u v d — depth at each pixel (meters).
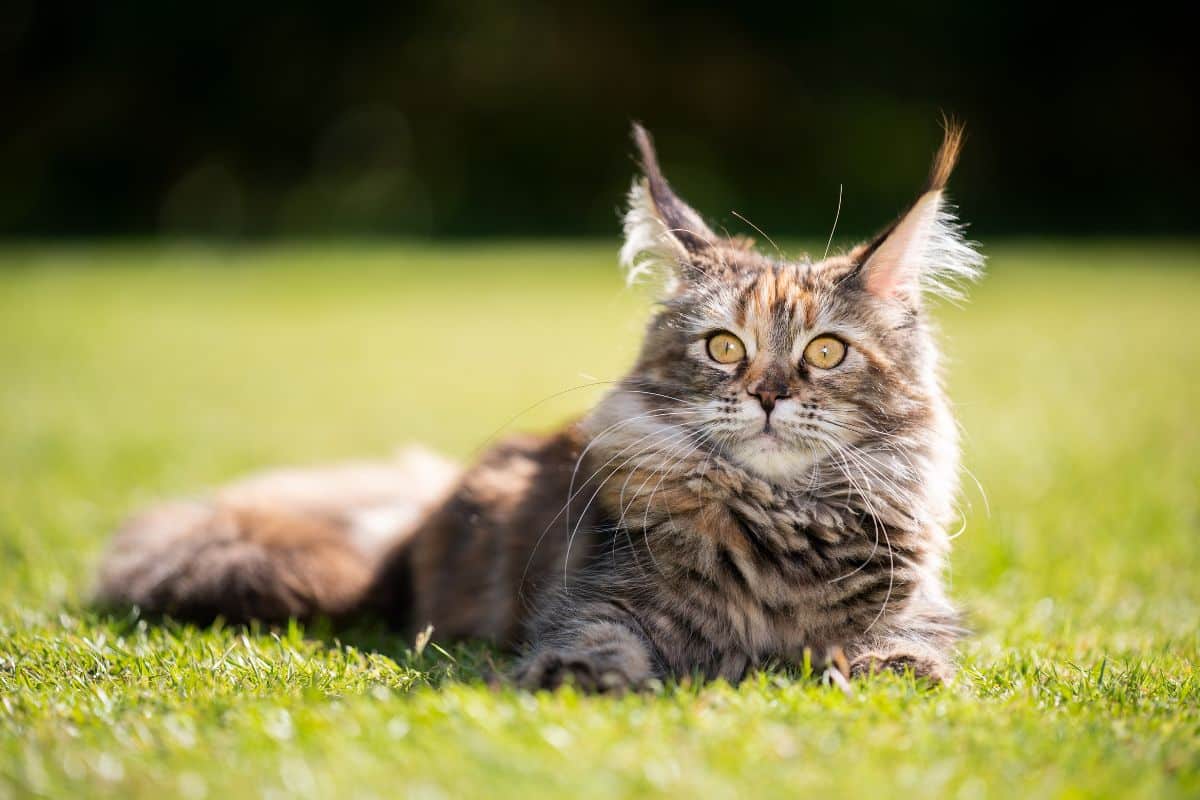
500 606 5.59
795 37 32.50
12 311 19.75
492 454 6.38
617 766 3.33
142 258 27.98
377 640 5.56
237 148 33.25
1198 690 4.35
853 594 4.89
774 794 3.19
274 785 3.27
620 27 32.81
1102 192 31.59
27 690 4.22
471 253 28.66
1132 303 18.80
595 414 5.52
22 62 32.28
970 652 5.13
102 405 12.59
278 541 6.03
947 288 5.80
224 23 31.50
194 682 4.36
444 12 32.25
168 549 5.98
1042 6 30.95
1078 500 8.00
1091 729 3.80
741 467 5.09
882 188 32.50
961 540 7.05
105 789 3.28
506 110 33.41
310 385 14.15
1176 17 30.61
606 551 5.01
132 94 32.41
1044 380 12.85
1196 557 6.77
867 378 5.19
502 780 3.24
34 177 32.78
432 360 15.78
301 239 32.69
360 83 33.00
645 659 4.45
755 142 33.28
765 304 5.16
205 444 10.68
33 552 6.80
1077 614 5.84
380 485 7.03
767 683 4.21
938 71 32.16
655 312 5.62
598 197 33.62
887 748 3.52
